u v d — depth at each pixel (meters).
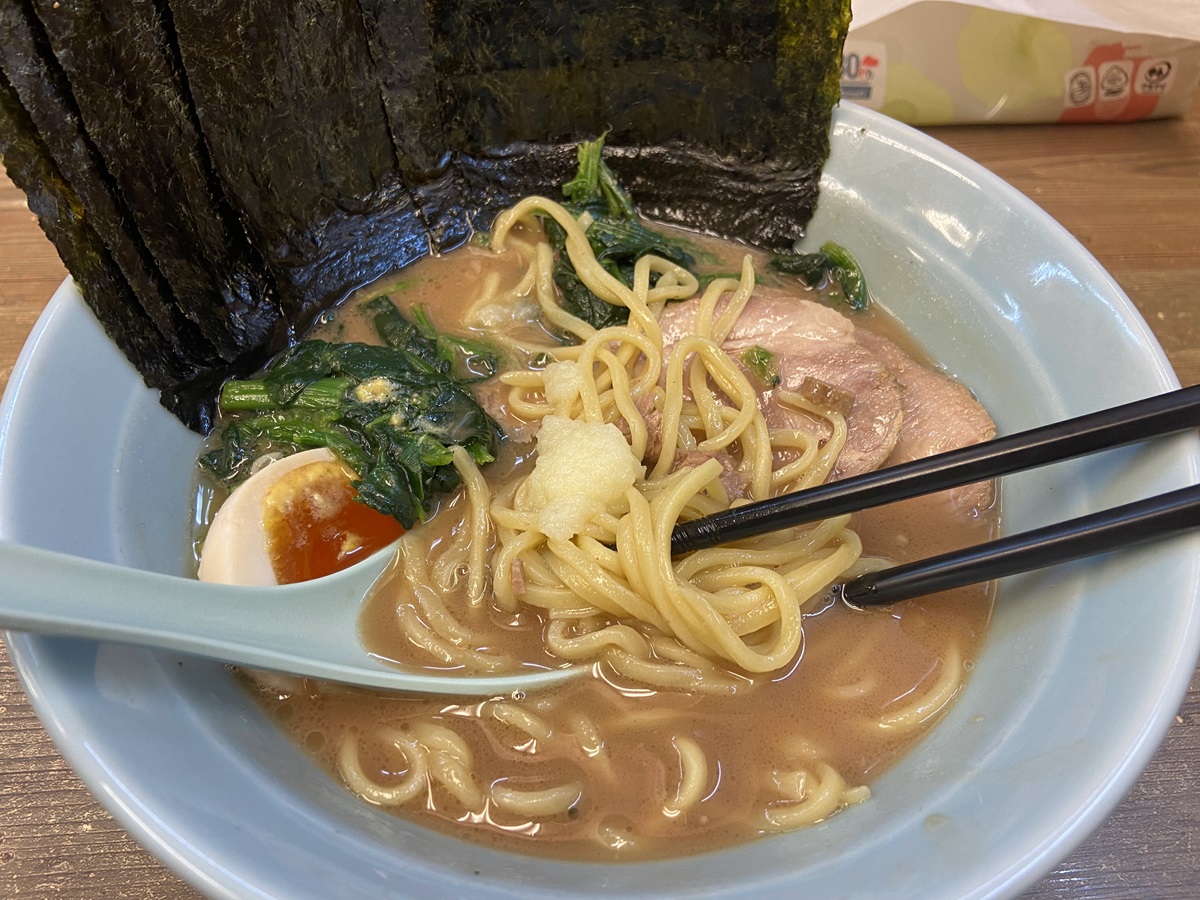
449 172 0.26
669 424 0.21
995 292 0.22
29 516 0.16
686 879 0.15
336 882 0.13
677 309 0.24
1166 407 0.17
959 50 0.29
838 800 0.17
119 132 0.18
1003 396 0.21
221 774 0.15
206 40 0.19
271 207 0.22
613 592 0.19
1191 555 0.16
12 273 0.26
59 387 0.18
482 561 0.20
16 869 0.17
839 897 0.13
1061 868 0.18
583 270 0.25
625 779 0.17
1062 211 0.29
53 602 0.14
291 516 0.20
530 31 0.24
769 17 0.23
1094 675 0.16
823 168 0.25
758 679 0.19
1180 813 0.18
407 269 0.26
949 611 0.19
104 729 0.14
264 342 0.23
